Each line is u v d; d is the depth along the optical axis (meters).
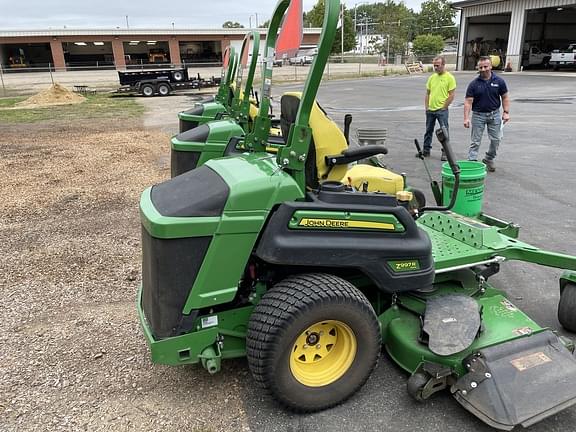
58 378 2.80
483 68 6.81
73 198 6.40
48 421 2.46
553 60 31.12
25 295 3.78
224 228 2.26
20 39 46.94
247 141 3.29
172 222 2.22
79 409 2.55
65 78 37.31
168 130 12.80
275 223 2.29
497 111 7.00
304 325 2.25
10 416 2.50
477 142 7.17
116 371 2.86
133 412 2.52
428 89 8.10
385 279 2.46
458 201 4.11
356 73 35.72
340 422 2.42
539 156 8.22
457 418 2.43
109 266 4.30
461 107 15.16
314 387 2.41
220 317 2.44
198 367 2.88
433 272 2.58
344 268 2.64
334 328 2.45
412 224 2.49
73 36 47.94
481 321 2.59
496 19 36.09
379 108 15.51
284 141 3.15
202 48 52.94
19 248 4.71
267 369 2.26
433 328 2.54
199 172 2.69
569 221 5.18
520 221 5.19
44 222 5.47
